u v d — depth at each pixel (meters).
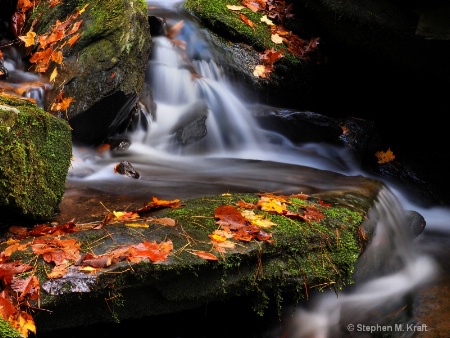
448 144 7.29
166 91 6.32
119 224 3.57
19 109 3.84
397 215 4.87
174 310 3.34
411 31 6.45
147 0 7.47
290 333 3.73
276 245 3.55
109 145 5.41
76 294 3.03
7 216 3.82
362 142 6.54
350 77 7.35
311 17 7.38
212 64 6.75
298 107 7.10
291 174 5.23
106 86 5.10
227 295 3.41
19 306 2.92
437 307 4.13
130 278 3.15
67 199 4.30
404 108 7.34
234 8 7.34
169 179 4.95
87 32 5.39
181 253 3.30
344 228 3.91
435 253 5.02
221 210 3.71
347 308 4.04
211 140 6.20
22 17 5.95
